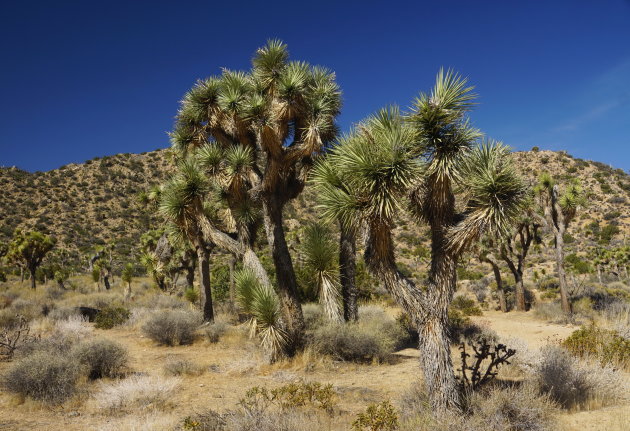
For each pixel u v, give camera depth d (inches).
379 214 196.1
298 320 374.0
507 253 775.1
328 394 243.0
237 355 406.9
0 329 506.9
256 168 397.1
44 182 2979.8
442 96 198.4
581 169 2918.3
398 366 364.2
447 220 208.7
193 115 408.8
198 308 702.5
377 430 191.6
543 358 275.0
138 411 256.2
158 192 592.4
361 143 199.9
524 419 192.2
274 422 204.8
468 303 835.4
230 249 414.3
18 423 239.1
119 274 1675.7
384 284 214.2
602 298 728.3
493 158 197.8
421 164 194.5
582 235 2174.0
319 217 212.7
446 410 196.2
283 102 341.7
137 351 453.7
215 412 229.3
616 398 237.5
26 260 1069.8
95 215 2714.1
